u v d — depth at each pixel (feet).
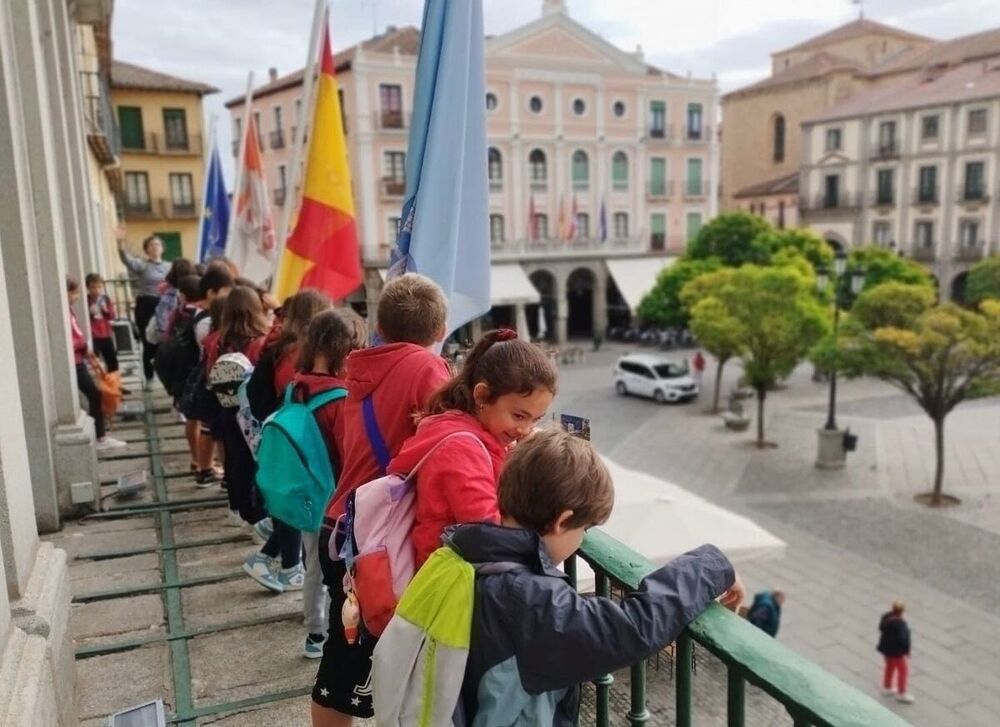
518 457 5.05
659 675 9.72
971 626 35.29
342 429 9.84
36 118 15.49
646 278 136.77
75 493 16.99
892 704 29.43
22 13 14.92
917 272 104.22
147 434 24.36
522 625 4.63
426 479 6.06
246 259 29.58
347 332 10.23
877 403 86.63
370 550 6.20
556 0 129.80
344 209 18.95
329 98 18.81
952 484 56.54
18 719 7.11
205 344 16.37
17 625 8.71
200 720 10.37
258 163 29.58
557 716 5.29
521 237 131.85
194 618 13.08
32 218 15.40
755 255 108.58
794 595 38.96
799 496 55.16
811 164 157.48
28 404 15.81
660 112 142.00
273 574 13.85
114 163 57.47
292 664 11.73
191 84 115.14
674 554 25.89
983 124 131.44
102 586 14.15
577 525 4.94
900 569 41.91
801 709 4.21
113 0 35.63
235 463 15.14
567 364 116.26
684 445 70.38
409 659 4.97
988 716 28.63
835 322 68.44
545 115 131.23
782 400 90.33
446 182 12.43
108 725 8.52
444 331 8.11
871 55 183.21
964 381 53.31
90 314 28.63
